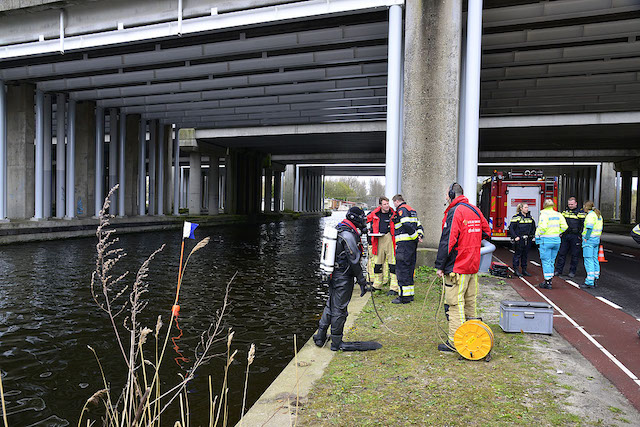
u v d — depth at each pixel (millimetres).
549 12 11984
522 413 3324
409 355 4695
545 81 17891
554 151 33625
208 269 13492
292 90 20750
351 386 3857
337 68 18000
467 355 4520
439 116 10352
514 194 17250
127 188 28266
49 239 21156
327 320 4980
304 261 15695
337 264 4812
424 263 10445
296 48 16312
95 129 25516
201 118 29281
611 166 40750
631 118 22172
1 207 19719
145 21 14484
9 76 19734
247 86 21234
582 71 16062
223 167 60469
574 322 6219
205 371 5246
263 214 47188
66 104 26156
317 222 50062
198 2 13672
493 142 30328
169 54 16688
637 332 5715
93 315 7801
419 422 3172
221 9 13352
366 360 4555
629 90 18484
